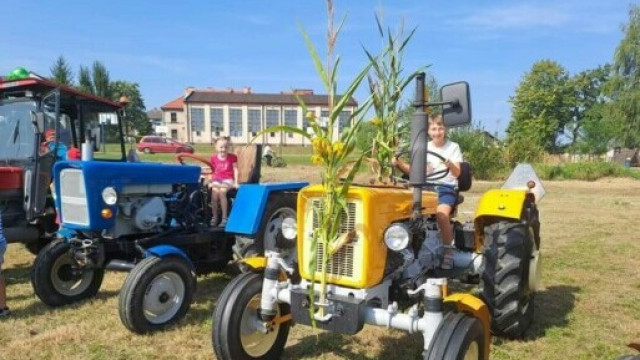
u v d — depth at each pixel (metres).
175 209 5.44
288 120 76.12
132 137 7.60
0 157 6.45
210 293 5.57
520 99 58.34
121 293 4.29
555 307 5.09
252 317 3.61
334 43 3.13
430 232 4.09
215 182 5.99
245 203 5.49
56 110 6.25
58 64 43.19
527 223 4.31
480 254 4.59
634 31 38.56
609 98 40.66
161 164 5.33
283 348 3.85
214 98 76.31
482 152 22.00
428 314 3.06
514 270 4.04
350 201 3.29
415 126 3.29
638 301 5.30
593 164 24.89
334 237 3.23
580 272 6.43
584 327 4.57
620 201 14.52
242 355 3.52
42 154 6.18
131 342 4.22
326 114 3.19
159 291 4.46
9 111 6.52
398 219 3.52
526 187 5.02
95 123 7.04
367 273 3.24
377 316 3.18
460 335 2.93
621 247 7.93
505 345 4.16
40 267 4.95
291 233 3.52
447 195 4.29
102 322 4.64
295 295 3.33
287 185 5.83
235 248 5.57
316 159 3.19
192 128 76.44
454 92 3.35
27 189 6.21
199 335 4.38
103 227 4.80
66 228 5.01
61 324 4.63
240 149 6.80
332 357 3.95
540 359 3.93
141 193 5.12
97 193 4.75
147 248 5.09
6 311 4.83
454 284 5.72
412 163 3.33
